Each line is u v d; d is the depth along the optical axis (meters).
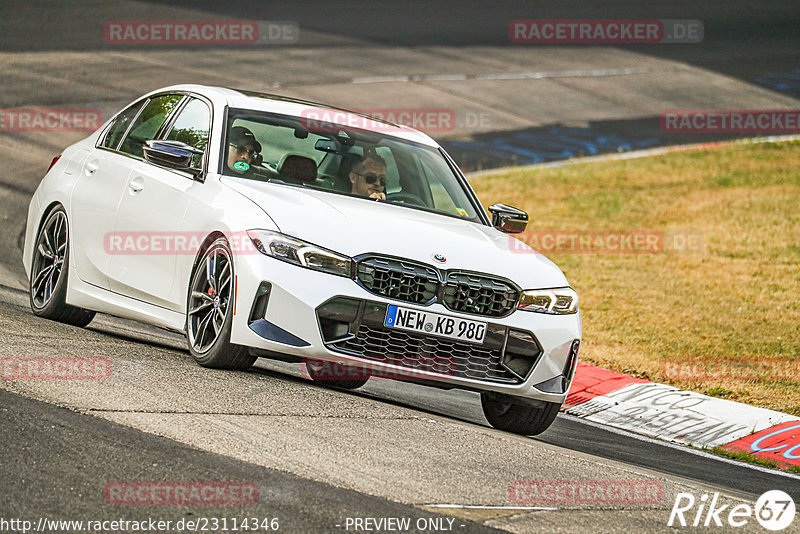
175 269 23.39
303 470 15.57
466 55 100.69
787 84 101.12
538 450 19.91
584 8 126.81
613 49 109.62
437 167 27.16
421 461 17.22
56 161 29.25
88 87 72.56
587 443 24.67
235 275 21.38
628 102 91.69
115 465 14.70
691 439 28.20
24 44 82.19
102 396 18.19
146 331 31.27
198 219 22.95
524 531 14.15
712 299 45.72
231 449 16.09
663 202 64.69
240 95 26.44
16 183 50.75
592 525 14.91
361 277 21.25
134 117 28.02
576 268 51.03
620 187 67.81
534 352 22.38
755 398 32.09
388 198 24.92
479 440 19.73
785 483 23.47
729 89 98.25
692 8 132.00
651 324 41.53
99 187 26.48
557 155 75.06
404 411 21.41
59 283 27.00
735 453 26.86
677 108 91.31
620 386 32.28
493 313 22.03
